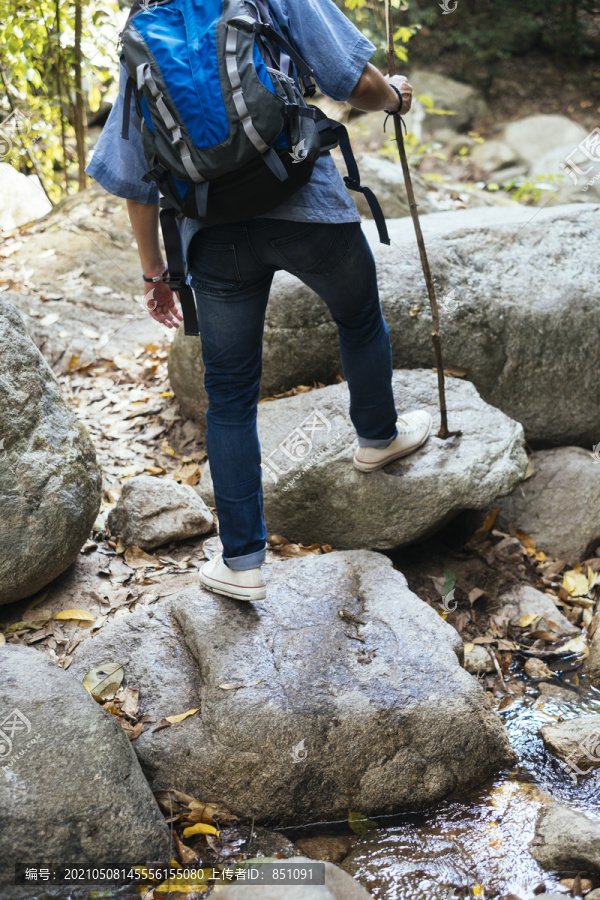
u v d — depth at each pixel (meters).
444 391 2.68
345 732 1.88
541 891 1.65
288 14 1.79
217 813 1.81
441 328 3.08
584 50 8.60
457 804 1.90
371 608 2.23
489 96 8.50
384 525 2.60
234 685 1.94
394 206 5.25
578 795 1.92
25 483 2.22
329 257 1.93
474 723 1.95
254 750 1.83
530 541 2.89
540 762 2.03
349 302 2.09
